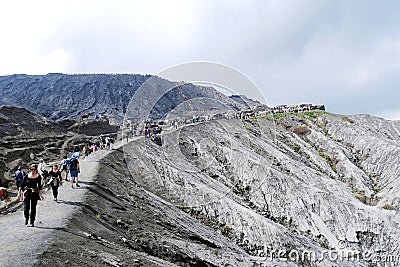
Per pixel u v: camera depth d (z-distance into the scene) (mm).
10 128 50469
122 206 17031
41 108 119125
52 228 11094
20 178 18609
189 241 17234
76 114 107625
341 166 61812
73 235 10883
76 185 18312
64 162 20656
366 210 40781
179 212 21328
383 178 60031
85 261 9195
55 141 51406
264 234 26828
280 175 40156
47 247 9133
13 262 8031
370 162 65125
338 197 41688
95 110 108125
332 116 80500
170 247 14852
